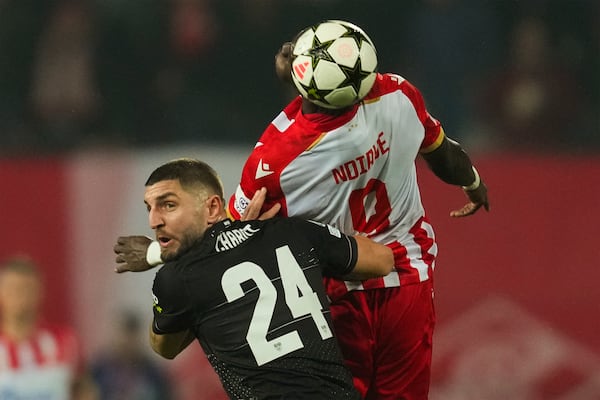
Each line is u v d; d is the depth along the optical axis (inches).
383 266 636.7
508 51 1560.0
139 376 1262.3
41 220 1298.0
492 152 1424.7
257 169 623.8
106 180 1306.6
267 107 1534.2
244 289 612.1
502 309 1280.8
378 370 679.7
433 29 1551.4
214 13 1558.8
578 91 1550.2
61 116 1536.7
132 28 1566.2
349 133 609.3
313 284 616.1
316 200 628.4
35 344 1197.7
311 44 590.6
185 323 629.0
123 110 1542.8
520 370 1279.5
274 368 601.6
